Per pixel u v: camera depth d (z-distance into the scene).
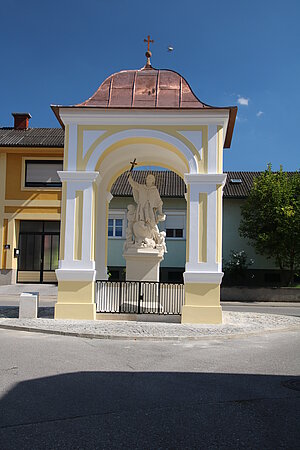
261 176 29.70
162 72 15.50
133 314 13.94
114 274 33.31
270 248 29.25
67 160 14.26
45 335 11.23
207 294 13.60
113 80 15.35
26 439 4.65
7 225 29.45
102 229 16.72
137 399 6.06
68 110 14.30
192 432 4.92
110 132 14.28
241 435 4.86
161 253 15.89
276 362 8.64
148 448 4.49
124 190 33.28
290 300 26.91
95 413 5.46
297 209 27.72
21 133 32.25
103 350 9.45
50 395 6.15
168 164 16.95
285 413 5.58
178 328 12.36
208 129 14.16
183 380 7.14
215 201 13.85
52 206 29.42
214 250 13.75
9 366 7.73
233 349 9.95
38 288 27.95
